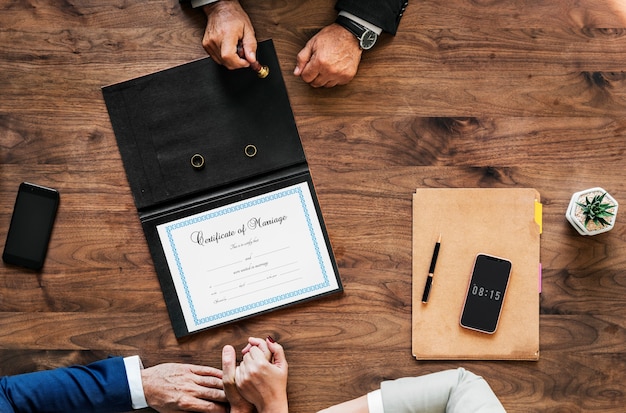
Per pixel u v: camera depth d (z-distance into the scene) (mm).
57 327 1376
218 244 1366
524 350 1350
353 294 1369
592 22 1371
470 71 1373
